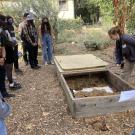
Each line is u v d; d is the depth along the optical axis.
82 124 3.01
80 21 11.36
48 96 3.95
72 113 3.18
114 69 5.03
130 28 6.74
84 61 4.94
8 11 7.99
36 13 7.62
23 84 4.57
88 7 14.97
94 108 3.12
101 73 4.38
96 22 13.98
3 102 1.88
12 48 4.10
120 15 5.98
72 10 14.32
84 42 7.82
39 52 6.89
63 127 2.98
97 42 7.37
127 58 3.47
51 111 3.41
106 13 7.86
